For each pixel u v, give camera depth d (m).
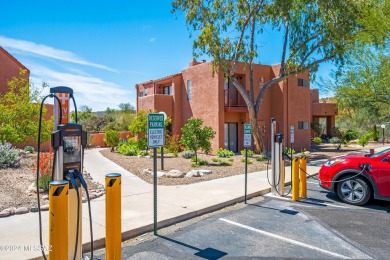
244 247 4.49
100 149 24.64
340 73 16.25
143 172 10.95
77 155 3.66
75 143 3.63
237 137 20.58
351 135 32.50
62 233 3.03
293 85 21.45
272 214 6.25
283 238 4.86
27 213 5.77
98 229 4.86
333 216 6.06
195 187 8.54
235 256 4.16
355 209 6.59
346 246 4.52
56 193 3.00
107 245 3.71
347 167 7.05
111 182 3.71
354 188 6.98
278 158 7.92
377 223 5.61
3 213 5.54
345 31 15.14
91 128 35.78
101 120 37.25
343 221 5.73
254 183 9.20
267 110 21.30
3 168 10.80
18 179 8.85
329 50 16.69
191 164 13.41
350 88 16.14
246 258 4.10
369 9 13.95
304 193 7.70
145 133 18.52
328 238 4.86
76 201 3.61
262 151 17.75
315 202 7.25
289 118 21.08
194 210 6.12
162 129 5.15
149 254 4.22
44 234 4.65
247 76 19.94
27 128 14.69
